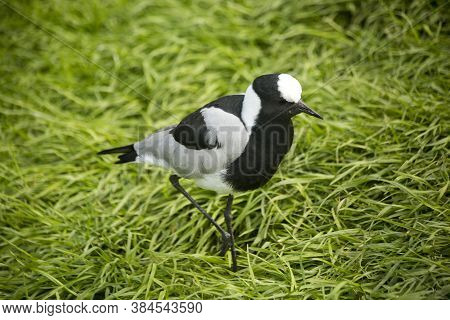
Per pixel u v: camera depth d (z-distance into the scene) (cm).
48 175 1020
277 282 756
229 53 1191
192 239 867
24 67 1251
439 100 955
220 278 780
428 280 707
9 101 1162
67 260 848
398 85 1015
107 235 895
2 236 904
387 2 1170
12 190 992
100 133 1091
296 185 876
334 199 852
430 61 1030
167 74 1182
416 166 849
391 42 1107
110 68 1223
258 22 1255
